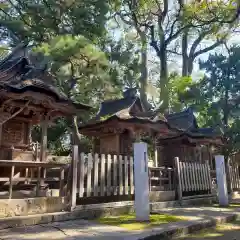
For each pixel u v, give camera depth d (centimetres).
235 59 1577
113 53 1402
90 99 1349
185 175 1043
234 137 1520
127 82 1575
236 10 1493
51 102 805
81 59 1099
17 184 856
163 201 927
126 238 461
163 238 517
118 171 805
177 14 1864
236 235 563
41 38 1334
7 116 869
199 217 706
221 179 1048
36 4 1246
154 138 1239
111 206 755
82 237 470
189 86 1795
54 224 589
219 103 1605
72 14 1273
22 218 563
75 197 673
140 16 2084
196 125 1723
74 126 1291
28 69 895
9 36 1453
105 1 1363
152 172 1184
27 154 895
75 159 691
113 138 1164
